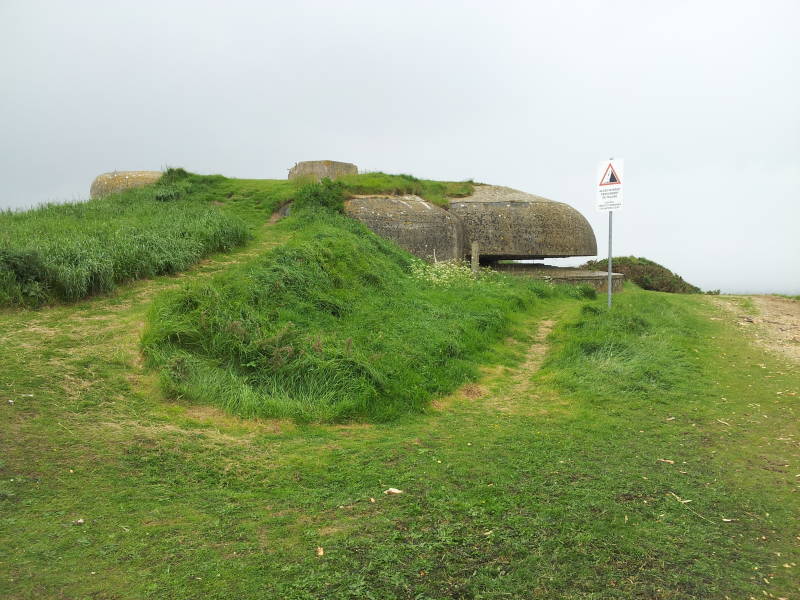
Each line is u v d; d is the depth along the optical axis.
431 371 7.05
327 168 20.23
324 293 8.85
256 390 5.85
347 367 6.28
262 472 4.28
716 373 7.61
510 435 5.36
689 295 15.99
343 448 4.91
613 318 9.64
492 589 2.90
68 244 8.69
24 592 2.62
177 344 6.26
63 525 3.26
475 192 19.50
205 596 2.72
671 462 4.73
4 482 3.59
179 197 16.48
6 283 7.24
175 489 3.88
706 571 3.10
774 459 4.80
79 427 4.50
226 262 10.80
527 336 9.73
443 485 4.17
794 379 7.36
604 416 5.98
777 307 13.35
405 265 13.52
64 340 6.17
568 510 3.80
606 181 10.39
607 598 2.85
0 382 4.94
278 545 3.24
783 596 2.89
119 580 2.80
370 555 3.17
